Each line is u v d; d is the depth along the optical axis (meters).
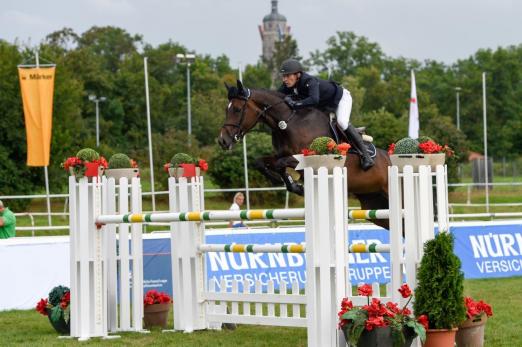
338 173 8.20
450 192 41.62
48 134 22.39
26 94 22.33
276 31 174.62
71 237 10.09
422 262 7.88
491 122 91.88
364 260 15.75
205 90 85.06
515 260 17.25
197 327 10.41
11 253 13.16
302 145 10.70
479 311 8.45
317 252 8.15
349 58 103.56
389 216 8.27
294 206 36.22
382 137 52.34
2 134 42.25
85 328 9.98
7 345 9.40
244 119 10.95
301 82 10.89
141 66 86.06
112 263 10.60
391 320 7.55
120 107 71.81
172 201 10.77
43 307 10.50
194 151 42.09
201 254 10.42
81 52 72.56
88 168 10.09
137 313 10.52
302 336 9.91
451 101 93.88
